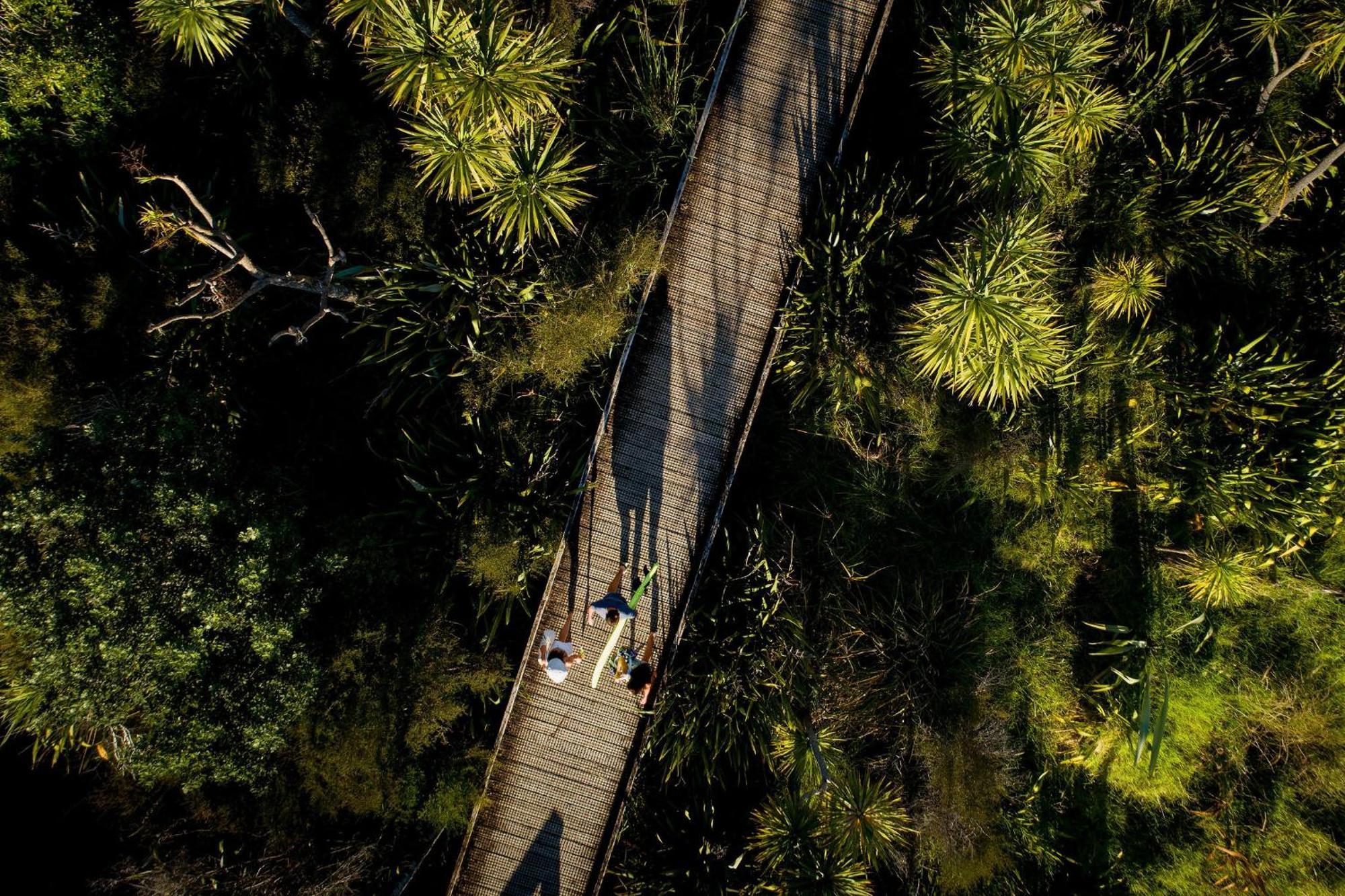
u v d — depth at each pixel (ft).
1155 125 33.50
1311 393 31.30
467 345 28.94
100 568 22.99
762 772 32.71
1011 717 33.76
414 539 28.71
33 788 27.27
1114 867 33.60
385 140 28.96
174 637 23.81
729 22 32.45
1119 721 33.40
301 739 25.63
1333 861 33.68
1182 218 32.63
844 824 29.71
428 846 28.71
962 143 29.48
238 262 24.48
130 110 28.07
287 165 27.78
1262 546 32.63
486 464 29.55
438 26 24.90
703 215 31.48
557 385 30.09
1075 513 34.04
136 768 24.07
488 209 27.22
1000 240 28.35
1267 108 33.76
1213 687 34.30
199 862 25.58
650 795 31.89
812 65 31.81
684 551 31.04
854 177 31.09
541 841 30.09
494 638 30.04
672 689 30.68
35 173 27.66
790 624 30.89
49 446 24.52
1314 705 34.35
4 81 26.86
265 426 28.17
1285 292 34.17
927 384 32.50
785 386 33.14
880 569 32.60
